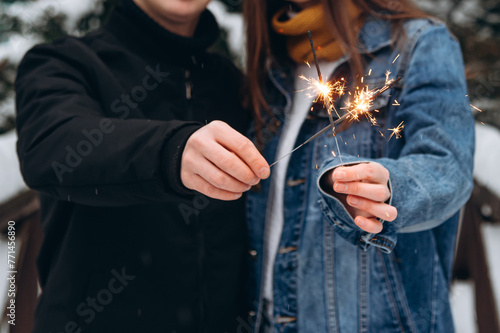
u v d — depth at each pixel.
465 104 0.98
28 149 0.86
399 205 0.78
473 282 2.16
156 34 1.09
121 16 1.12
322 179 0.78
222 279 1.06
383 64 1.06
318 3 1.13
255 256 1.14
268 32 1.24
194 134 0.70
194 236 1.02
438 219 0.86
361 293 1.02
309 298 1.06
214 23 1.19
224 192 0.69
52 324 0.96
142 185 0.73
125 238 0.98
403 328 1.01
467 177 0.90
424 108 0.95
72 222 1.00
